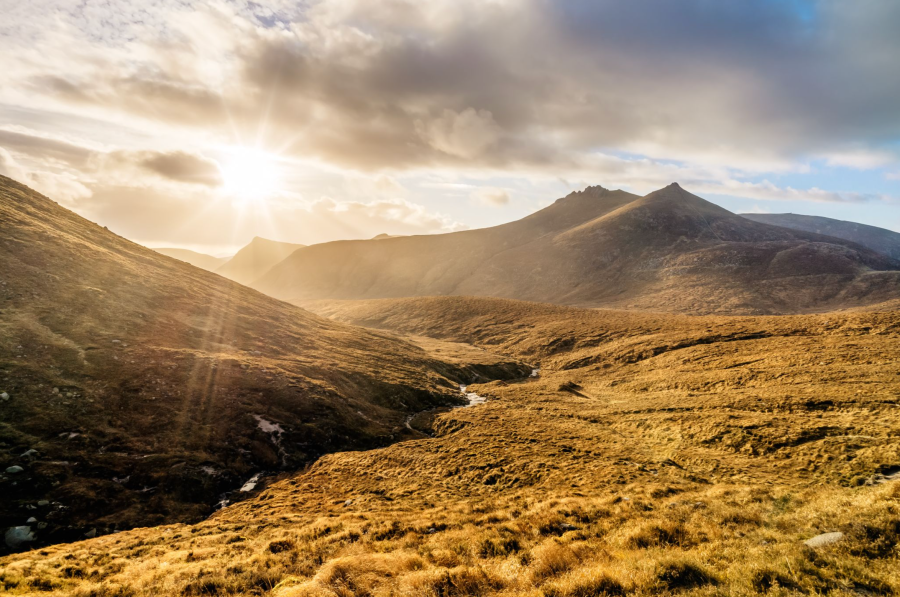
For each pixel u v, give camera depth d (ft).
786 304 563.48
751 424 113.60
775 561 33.65
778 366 180.34
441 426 149.07
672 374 207.21
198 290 234.79
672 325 311.47
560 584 34.01
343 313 531.91
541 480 90.48
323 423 132.46
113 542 63.62
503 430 135.03
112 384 113.29
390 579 39.88
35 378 102.37
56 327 129.49
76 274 168.86
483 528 56.13
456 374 245.24
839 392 130.31
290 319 267.80
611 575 33.53
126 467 87.97
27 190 253.24
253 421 121.08
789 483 79.15
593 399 193.06
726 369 195.72
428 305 489.67
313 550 52.37
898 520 37.63
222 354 159.84
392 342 295.07
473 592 36.29
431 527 59.36
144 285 197.06
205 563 49.21
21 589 43.70
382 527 59.72
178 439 103.04
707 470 93.04
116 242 251.80
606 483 83.61
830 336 216.13
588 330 336.90
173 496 85.25
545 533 52.70
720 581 31.71
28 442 83.76
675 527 46.65
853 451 86.43
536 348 325.42
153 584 43.68
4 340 111.04
